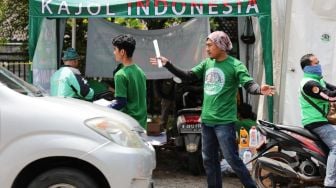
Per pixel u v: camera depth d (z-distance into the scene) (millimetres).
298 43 7840
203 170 7605
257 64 8453
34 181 4723
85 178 4723
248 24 8883
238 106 8336
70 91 7070
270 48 7250
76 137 4691
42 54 7957
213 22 9531
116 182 4672
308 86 6031
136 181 4797
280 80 7930
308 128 6121
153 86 9352
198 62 9117
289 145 6141
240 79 5762
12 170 4645
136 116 6176
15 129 4676
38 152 4637
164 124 8961
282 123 7883
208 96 5949
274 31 7945
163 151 9055
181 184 7160
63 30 8602
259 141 6938
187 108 7844
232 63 5855
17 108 4738
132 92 6141
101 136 4730
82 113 4828
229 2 7148
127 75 6078
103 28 9328
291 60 7863
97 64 9383
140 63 9266
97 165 4656
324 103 6047
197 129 7316
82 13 7262
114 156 4680
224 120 5840
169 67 6008
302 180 6184
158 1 7180
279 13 7969
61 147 4637
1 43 10727
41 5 7320
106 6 7203
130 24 10078
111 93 8281
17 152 4648
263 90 5520
